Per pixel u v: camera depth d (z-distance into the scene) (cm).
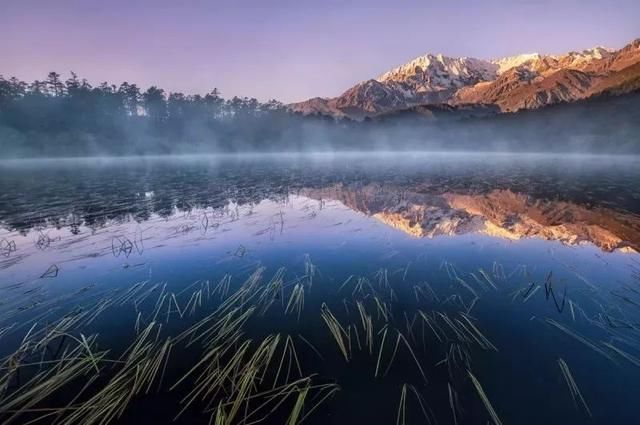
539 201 1766
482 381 419
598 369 434
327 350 489
